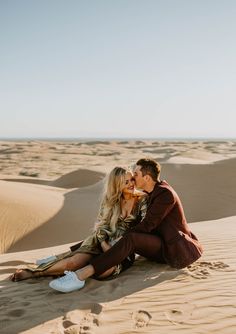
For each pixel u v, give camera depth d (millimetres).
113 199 4738
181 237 4785
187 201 19234
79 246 5090
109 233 4684
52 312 3701
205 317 3484
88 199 16703
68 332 3301
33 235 12555
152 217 4617
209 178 21234
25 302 3982
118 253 4395
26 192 16500
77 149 81000
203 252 5562
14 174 40125
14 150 73625
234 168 22141
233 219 10109
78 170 29906
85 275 4289
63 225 13297
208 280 4387
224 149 75062
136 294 4078
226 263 5000
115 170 4750
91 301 3920
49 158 58312
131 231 4633
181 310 3660
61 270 4605
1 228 12570
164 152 69062
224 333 3178
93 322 3482
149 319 3508
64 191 19219
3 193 15180
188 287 4211
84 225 13523
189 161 28281
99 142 117250
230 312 3553
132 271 4809
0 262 6062
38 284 4551
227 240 6340
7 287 4500
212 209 18141
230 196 19312
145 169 4824
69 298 4031
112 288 4273
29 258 6320
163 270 4770
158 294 4059
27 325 3453
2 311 3781
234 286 4176
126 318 3541
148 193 4918
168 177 22453
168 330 3271
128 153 68625
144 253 4734
